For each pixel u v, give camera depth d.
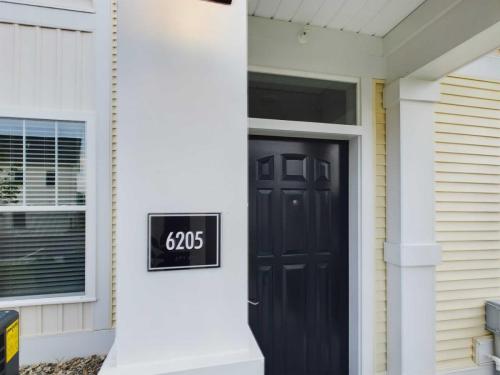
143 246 1.00
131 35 1.01
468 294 2.26
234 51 1.10
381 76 2.14
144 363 0.99
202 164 1.06
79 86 2.01
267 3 1.78
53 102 1.97
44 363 1.88
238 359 1.04
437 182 2.20
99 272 2.00
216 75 1.08
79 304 1.97
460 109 2.26
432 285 2.00
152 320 1.00
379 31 2.07
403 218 1.98
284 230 2.06
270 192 2.05
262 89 1.97
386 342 2.08
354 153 2.14
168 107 1.03
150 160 1.01
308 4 1.78
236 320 1.08
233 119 1.09
